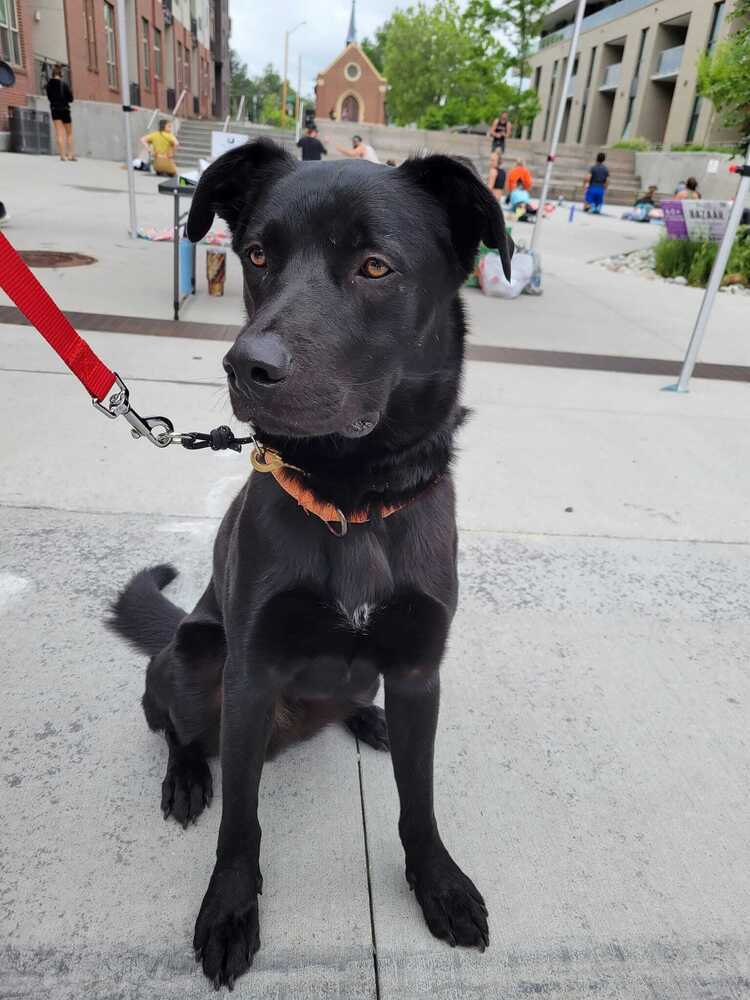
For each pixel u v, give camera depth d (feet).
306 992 4.99
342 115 228.43
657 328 25.03
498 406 16.17
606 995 5.08
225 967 4.99
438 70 164.66
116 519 10.44
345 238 4.95
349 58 221.46
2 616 8.30
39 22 71.67
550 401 16.76
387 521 5.46
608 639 8.89
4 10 62.64
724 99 37.14
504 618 9.11
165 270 24.97
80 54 75.61
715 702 8.01
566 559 10.48
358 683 5.98
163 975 5.01
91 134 70.69
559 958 5.29
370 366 5.01
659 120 117.50
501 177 60.23
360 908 5.59
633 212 67.46
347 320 4.87
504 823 6.36
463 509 11.62
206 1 152.25
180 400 14.35
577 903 5.70
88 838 5.90
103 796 6.30
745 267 34.45
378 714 7.47
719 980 5.22
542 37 159.12
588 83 135.03
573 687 8.05
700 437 15.26
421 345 5.36
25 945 5.06
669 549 10.94
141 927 5.28
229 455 12.54
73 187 44.45
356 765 6.98
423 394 5.47
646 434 15.23
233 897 5.32
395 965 5.19
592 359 20.48
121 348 16.96
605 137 134.92
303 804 6.48
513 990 5.08
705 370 20.30
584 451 14.15
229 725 5.53
